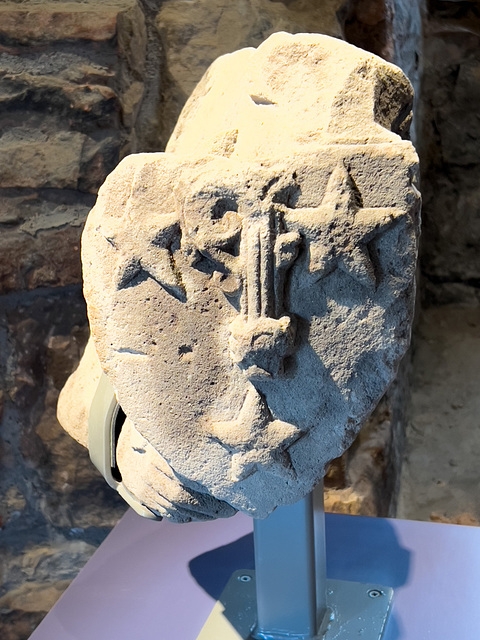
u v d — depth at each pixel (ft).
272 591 3.30
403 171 2.30
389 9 4.36
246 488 2.67
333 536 4.01
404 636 3.34
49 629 3.50
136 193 2.51
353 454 4.76
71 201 4.23
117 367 2.65
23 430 4.52
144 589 3.73
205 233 2.39
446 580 3.66
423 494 5.36
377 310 2.40
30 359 4.42
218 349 2.52
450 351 5.74
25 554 4.71
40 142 4.13
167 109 4.36
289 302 2.42
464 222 5.67
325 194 2.31
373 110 2.39
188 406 2.59
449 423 5.52
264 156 2.42
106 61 4.09
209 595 3.67
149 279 2.54
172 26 4.28
